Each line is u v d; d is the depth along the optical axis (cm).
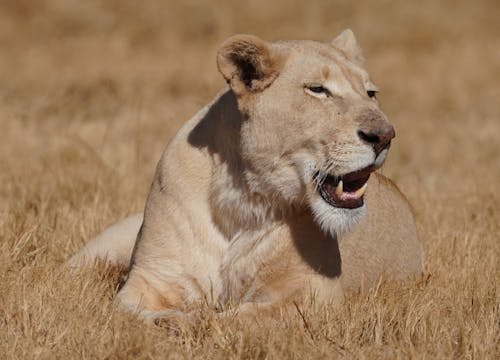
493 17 3744
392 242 1139
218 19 3512
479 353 855
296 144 942
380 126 914
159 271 1003
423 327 895
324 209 946
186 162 1009
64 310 902
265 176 959
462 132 2295
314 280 988
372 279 1108
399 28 3538
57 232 1230
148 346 829
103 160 1669
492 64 3194
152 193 1035
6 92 2503
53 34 3331
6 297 939
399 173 1792
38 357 816
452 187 1602
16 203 1366
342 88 943
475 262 1112
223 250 999
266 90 946
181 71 2808
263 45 940
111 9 3491
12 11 3441
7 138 1897
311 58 955
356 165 919
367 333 909
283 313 919
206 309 925
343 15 3644
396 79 2955
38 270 1020
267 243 993
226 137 984
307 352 834
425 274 1118
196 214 999
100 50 3102
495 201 1449
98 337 855
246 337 845
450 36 3516
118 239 1168
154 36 3362
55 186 1483
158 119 2209
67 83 2622
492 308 966
